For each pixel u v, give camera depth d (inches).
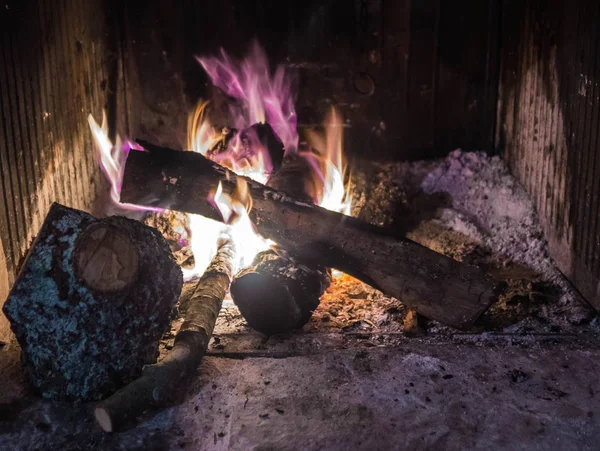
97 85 34.4
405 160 38.6
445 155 38.6
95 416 19.5
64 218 20.9
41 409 20.8
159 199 27.3
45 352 21.0
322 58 37.3
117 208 35.0
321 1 36.5
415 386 22.0
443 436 19.7
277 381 22.3
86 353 20.9
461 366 23.1
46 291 20.7
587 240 27.3
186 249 32.0
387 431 19.9
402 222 34.9
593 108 26.3
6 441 19.6
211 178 26.7
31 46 26.6
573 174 28.5
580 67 27.4
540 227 33.1
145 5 36.5
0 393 21.5
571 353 23.9
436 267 25.1
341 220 26.0
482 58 37.4
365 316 27.0
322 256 26.4
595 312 26.7
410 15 36.6
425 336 25.4
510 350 24.2
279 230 26.6
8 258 24.3
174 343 22.6
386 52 37.2
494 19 36.6
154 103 38.0
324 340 25.0
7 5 24.5
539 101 32.4
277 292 24.2
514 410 20.8
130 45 37.2
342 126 38.3
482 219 34.9
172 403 21.1
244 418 20.5
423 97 37.8
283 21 36.8
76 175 31.6
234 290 24.5
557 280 29.6
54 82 29.0
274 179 32.1
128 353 21.5
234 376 22.5
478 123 38.3
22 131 25.6
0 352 23.6
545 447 19.2
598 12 25.5
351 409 20.9
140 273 21.4
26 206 25.9
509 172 36.9
